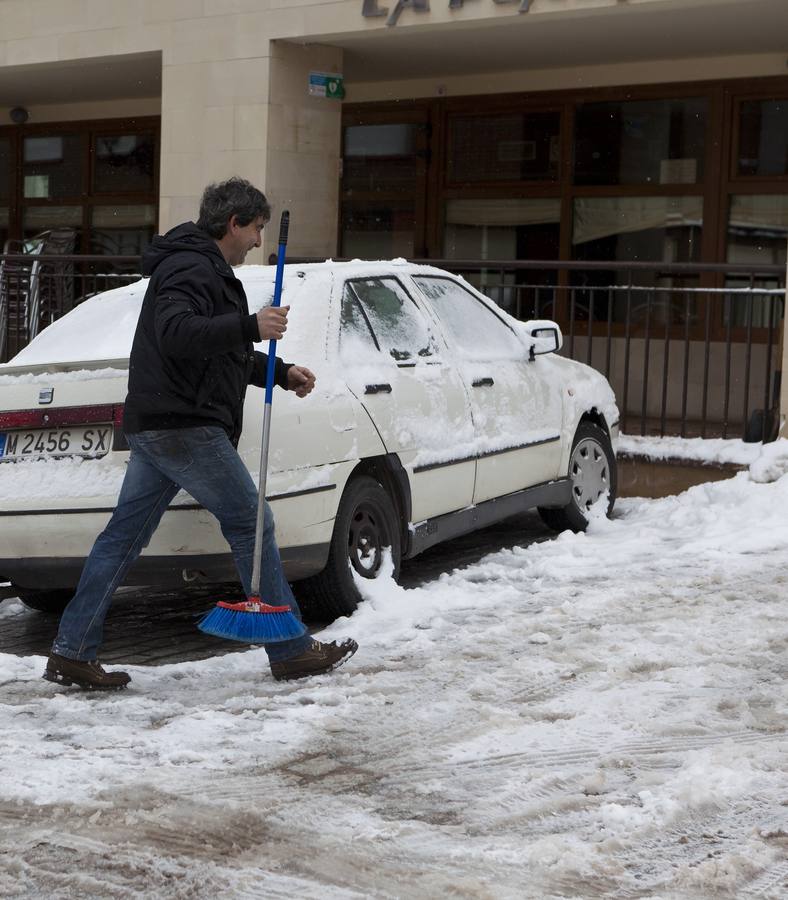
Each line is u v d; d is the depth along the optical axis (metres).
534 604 6.58
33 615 7.15
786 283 9.62
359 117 14.65
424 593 6.73
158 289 5.04
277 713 4.84
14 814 3.91
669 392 12.67
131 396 5.14
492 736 4.60
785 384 9.55
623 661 5.48
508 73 13.60
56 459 5.88
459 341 7.66
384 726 4.71
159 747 4.48
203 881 3.47
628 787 4.12
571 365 8.80
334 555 6.29
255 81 12.30
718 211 12.54
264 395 5.75
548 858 3.59
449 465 7.11
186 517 5.67
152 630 6.62
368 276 7.06
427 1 11.24
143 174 16.31
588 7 10.45
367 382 6.57
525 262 10.68
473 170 14.02
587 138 13.27
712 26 11.05
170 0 12.76
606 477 8.91
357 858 3.61
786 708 4.87
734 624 6.05
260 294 6.62
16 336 13.72
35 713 4.91
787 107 12.16
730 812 3.92
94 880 3.48
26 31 13.77
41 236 15.67
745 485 8.98
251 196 5.20
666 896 3.38
